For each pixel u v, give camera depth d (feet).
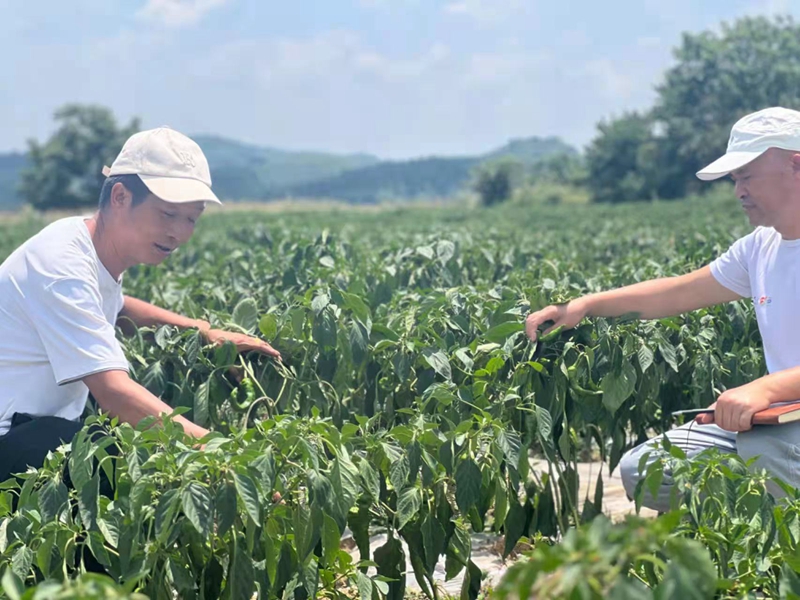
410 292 19.94
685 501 9.93
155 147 13.20
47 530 9.95
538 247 40.37
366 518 11.74
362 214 208.74
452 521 11.93
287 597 11.08
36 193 453.17
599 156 303.89
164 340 15.30
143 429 10.72
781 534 9.56
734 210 141.59
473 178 379.14
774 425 12.68
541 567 6.02
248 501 9.37
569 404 14.78
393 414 14.94
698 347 15.88
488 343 14.49
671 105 304.50
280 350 15.58
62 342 12.53
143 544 9.87
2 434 12.97
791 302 13.71
